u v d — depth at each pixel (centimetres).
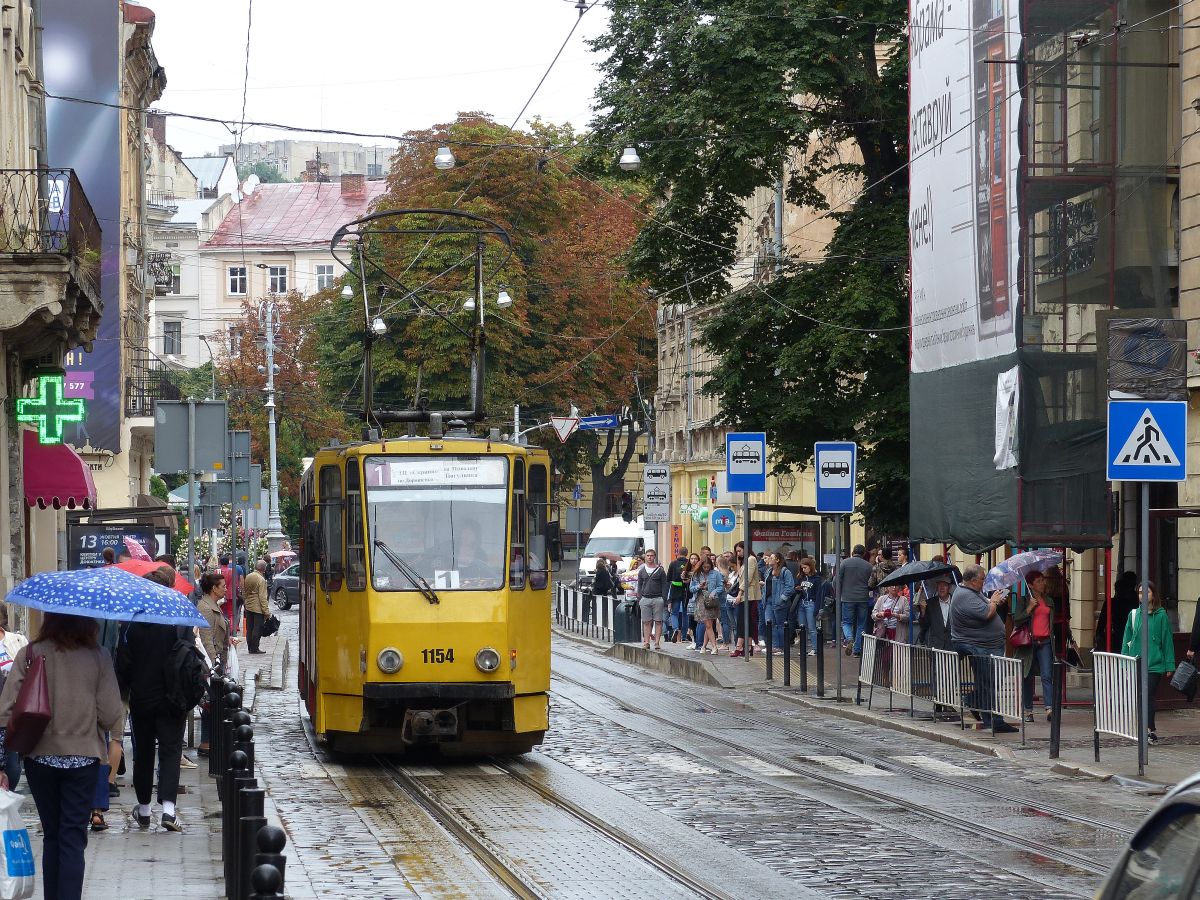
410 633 2008
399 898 1194
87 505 3145
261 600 4350
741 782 1847
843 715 2675
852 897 1179
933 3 3058
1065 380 2659
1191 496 2692
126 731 2353
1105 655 1936
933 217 3045
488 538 2062
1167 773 1856
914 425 3145
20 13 2970
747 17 3716
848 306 3728
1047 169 2689
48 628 1123
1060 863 1320
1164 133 2764
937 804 1661
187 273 13350
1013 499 2661
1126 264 2741
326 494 2131
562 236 7225
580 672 3653
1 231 2305
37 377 2945
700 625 3941
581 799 1714
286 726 2595
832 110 3931
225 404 2352
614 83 4006
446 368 6731
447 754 2141
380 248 6862
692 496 7694
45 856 1121
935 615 2603
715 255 4175
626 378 8069
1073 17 2706
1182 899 484
